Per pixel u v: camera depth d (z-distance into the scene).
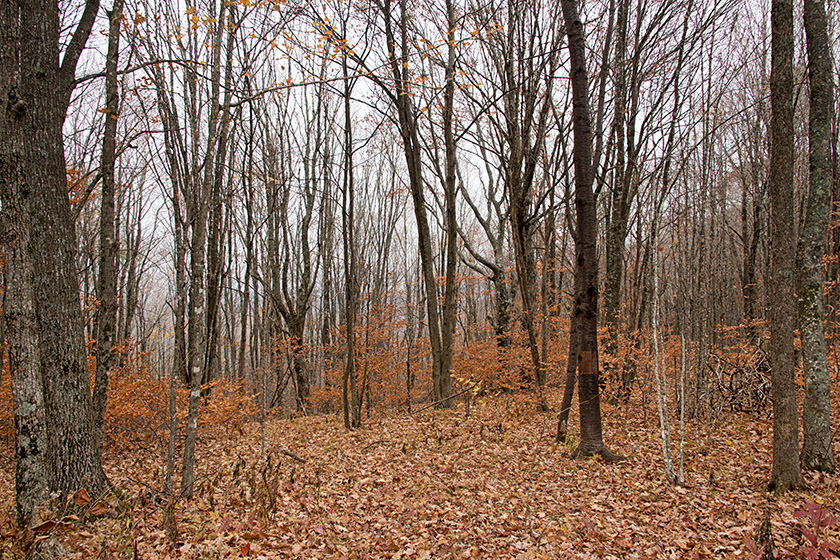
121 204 16.25
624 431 9.27
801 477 5.57
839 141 12.43
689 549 4.52
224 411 10.43
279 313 17.97
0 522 4.84
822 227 6.14
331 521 5.39
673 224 13.55
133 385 9.52
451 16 11.44
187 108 10.27
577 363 8.12
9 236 4.63
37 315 5.05
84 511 5.01
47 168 5.14
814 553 3.58
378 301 21.27
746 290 15.56
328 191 19.09
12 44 4.76
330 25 8.61
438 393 12.38
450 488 6.39
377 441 9.02
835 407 9.20
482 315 33.00
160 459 8.63
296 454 8.55
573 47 7.35
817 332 6.18
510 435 9.15
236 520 5.30
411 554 4.64
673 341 11.01
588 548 4.65
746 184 16.53
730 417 10.05
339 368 16.53
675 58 12.15
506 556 4.59
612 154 13.92
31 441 4.58
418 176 11.98
